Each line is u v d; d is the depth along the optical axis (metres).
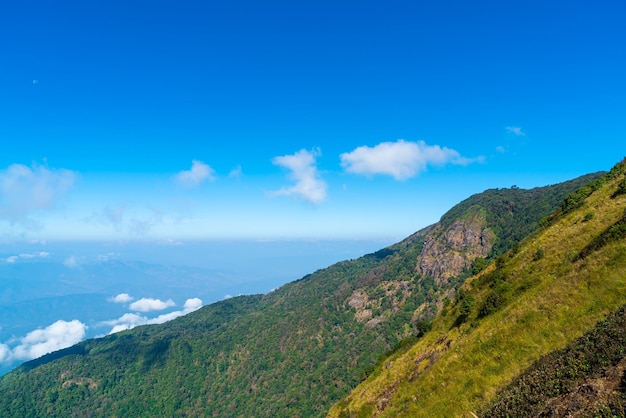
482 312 46.25
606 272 30.62
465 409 30.20
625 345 17.62
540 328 31.34
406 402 39.81
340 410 64.69
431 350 50.25
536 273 44.31
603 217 43.75
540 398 19.11
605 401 14.33
